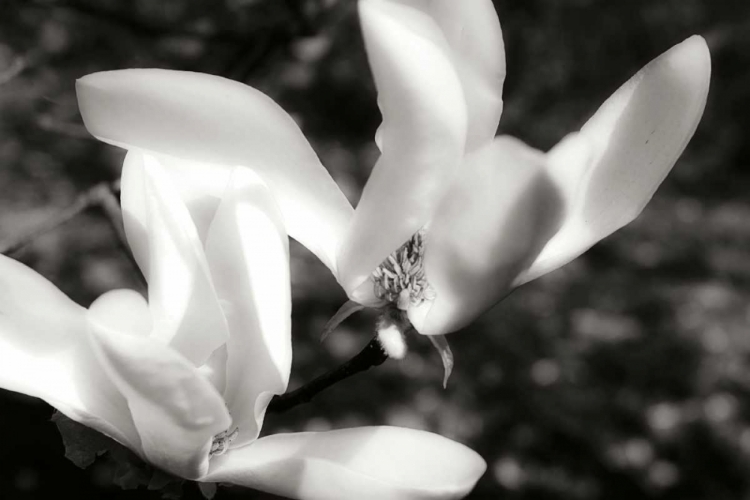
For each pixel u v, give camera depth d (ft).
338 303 4.39
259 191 1.58
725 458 5.04
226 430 1.57
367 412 4.34
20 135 4.17
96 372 1.55
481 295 1.54
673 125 1.54
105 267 4.06
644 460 4.89
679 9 7.81
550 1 7.07
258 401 1.57
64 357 1.55
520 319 5.16
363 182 5.18
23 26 3.67
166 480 1.56
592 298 5.71
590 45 7.52
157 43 3.30
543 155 1.48
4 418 3.77
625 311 5.74
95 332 1.45
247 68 2.68
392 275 1.60
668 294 5.99
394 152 1.50
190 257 1.54
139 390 1.47
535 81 7.13
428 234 1.57
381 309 1.62
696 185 8.51
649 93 1.56
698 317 5.79
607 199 1.58
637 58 7.74
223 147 1.59
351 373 1.65
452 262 1.54
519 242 1.51
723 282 6.44
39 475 3.78
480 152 1.51
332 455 1.54
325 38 2.88
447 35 1.54
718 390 5.30
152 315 1.54
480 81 1.54
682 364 5.39
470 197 1.51
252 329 1.58
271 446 1.57
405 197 1.51
